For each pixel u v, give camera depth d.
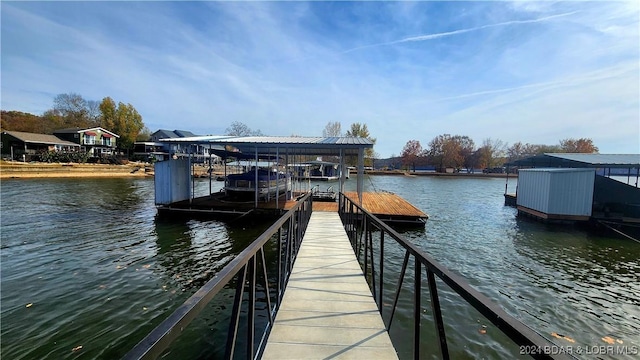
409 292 5.42
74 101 53.72
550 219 11.67
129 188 22.03
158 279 5.80
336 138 13.63
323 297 3.39
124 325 4.24
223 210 11.45
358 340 2.56
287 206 11.73
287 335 2.62
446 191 26.00
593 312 4.93
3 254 7.18
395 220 10.96
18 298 4.95
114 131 50.16
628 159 12.48
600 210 11.80
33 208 13.46
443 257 7.60
